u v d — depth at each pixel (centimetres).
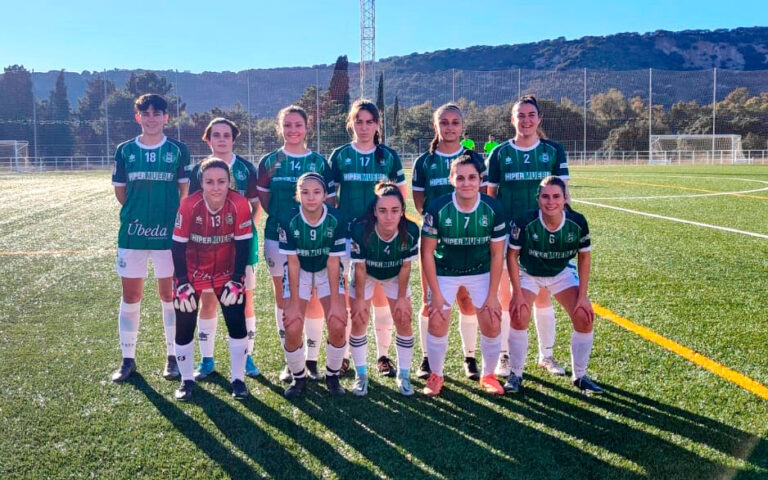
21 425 324
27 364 417
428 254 366
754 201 1441
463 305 398
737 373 390
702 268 701
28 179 2567
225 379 395
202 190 367
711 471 277
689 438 307
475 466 283
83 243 926
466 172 350
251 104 3953
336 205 432
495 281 368
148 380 390
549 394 366
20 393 367
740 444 301
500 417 335
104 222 1160
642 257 769
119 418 333
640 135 4141
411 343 375
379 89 4031
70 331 493
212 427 323
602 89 6191
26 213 1302
